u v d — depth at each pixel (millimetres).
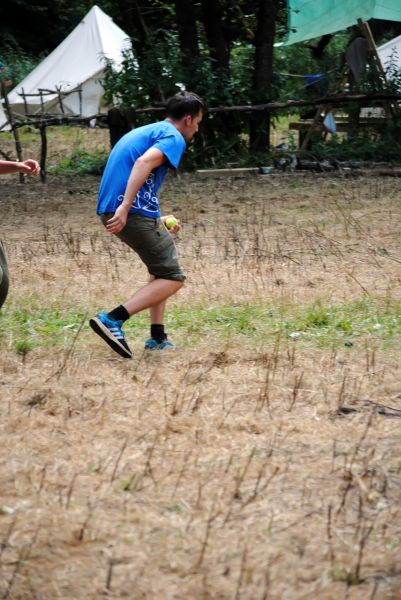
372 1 39406
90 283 14406
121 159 10219
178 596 5691
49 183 27922
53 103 43281
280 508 6805
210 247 17312
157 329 10898
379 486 7176
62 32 67812
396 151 30422
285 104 29844
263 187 25531
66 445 7992
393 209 21312
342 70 36000
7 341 11266
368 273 15031
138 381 9773
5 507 6789
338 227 19203
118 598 5660
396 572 5973
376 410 8938
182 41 31234
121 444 8008
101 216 10375
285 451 7867
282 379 9852
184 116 10383
